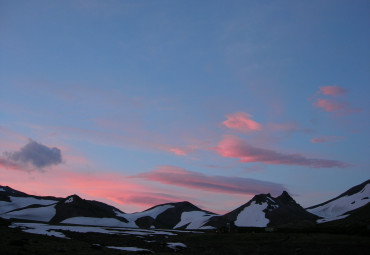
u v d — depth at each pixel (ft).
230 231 440.86
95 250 243.60
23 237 286.05
